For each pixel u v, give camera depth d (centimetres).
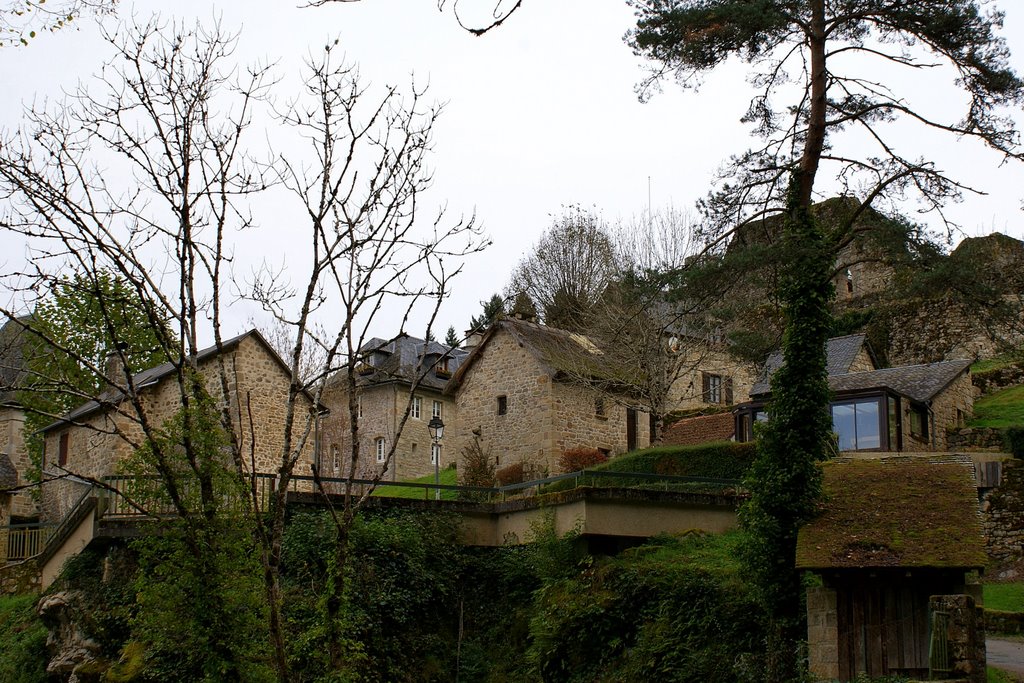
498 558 2109
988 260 1830
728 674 1592
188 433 1273
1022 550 2366
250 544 1361
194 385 1316
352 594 1862
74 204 1211
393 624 1914
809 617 1506
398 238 1314
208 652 1306
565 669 1800
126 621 1942
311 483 2403
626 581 1841
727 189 1919
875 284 4400
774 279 1812
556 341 3647
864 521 1531
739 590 1706
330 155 1312
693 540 2030
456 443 3678
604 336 3562
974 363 4066
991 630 1925
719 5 1858
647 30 1938
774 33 1894
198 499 1393
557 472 3331
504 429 3528
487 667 1934
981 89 1819
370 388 4678
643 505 2072
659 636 1720
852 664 1453
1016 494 2419
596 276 4372
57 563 2266
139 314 2820
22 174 1231
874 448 3100
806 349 1714
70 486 3219
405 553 1992
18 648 2089
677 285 1872
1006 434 2880
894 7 1850
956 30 1805
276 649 1199
